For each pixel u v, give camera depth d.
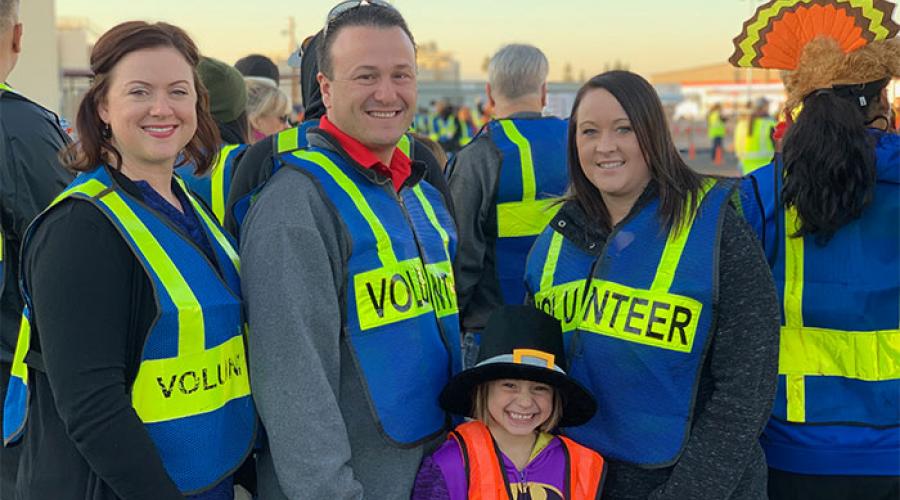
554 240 2.54
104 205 1.93
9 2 2.71
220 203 3.71
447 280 2.42
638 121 2.27
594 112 2.31
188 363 2.01
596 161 2.33
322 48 2.28
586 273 2.42
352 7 2.29
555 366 2.33
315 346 2.05
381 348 2.16
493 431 2.40
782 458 2.51
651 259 2.29
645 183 2.35
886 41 2.50
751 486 2.29
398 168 2.39
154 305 1.96
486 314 3.93
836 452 2.45
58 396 1.84
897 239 2.41
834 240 2.43
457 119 20.44
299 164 2.17
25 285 1.98
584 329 2.37
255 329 2.05
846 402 2.46
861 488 2.46
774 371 2.19
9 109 2.61
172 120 2.08
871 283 2.41
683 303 2.22
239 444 2.15
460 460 2.31
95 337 1.85
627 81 2.31
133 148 2.05
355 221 2.15
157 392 1.98
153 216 2.04
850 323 2.43
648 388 2.28
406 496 2.25
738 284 2.19
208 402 2.05
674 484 2.22
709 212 2.25
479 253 3.84
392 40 2.21
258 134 4.86
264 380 2.04
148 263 1.95
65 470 2.00
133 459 1.85
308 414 2.00
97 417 1.83
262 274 2.04
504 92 3.97
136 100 2.03
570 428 2.45
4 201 2.56
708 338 2.22
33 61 7.95
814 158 2.36
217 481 2.08
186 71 2.11
